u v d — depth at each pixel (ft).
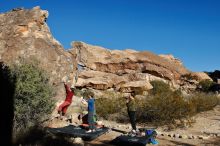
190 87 124.57
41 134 30.09
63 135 32.42
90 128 35.86
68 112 48.60
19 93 31.83
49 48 50.65
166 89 94.43
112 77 98.58
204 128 48.78
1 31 50.34
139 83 92.58
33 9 54.24
